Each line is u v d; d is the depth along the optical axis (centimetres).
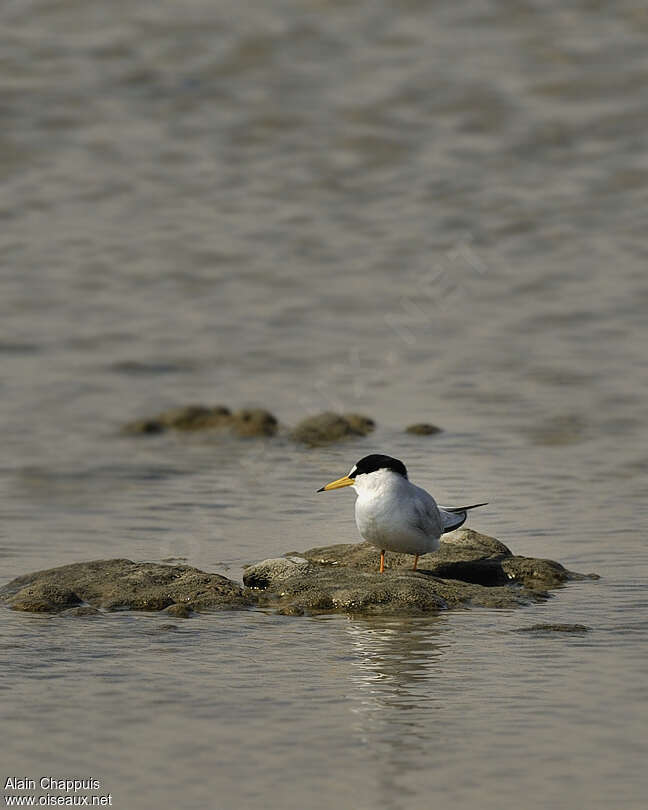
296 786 654
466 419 1753
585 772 668
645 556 1130
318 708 760
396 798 640
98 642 886
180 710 755
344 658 853
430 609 971
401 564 1089
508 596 998
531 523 1254
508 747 700
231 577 1079
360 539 1212
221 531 1246
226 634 908
